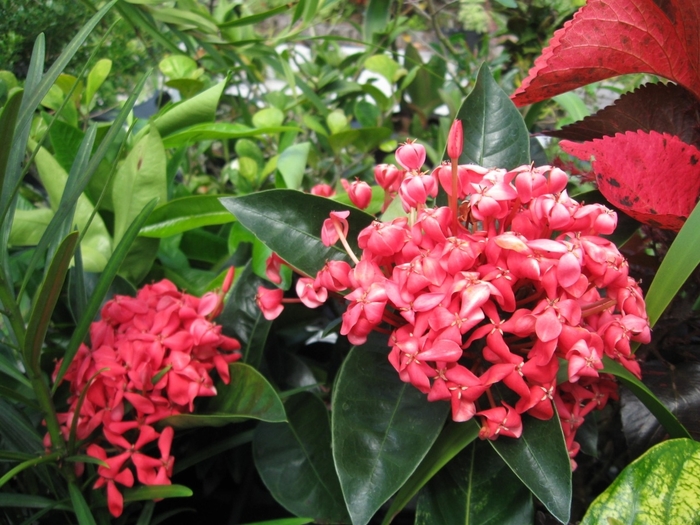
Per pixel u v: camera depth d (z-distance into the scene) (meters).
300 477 0.39
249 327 0.43
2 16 0.48
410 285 0.30
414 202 0.32
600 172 0.35
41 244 0.32
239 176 0.57
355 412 0.33
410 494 0.33
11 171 0.33
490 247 0.30
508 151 0.38
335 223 0.33
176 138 0.48
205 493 0.42
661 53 0.36
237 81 0.71
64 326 0.46
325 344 0.53
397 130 0.78
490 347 0.30
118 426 0.36
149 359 0.36
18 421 0.36
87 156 0.35
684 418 0.36
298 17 0.58
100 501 0.37
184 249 0.55
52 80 0.30
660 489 0.31
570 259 0.29
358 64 0.75
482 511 0.34
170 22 0.56
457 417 0.30
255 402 0.36
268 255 0.43
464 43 0.73
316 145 0.74
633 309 0.31
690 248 0.32
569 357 0.29
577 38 0.36
